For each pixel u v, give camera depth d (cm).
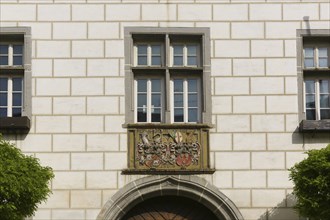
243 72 3012
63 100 2988
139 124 2959
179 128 2962
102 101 2986
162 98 3017
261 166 2962
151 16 3036
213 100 2994
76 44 3022
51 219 2917
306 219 2930
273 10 3047
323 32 3036
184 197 2992
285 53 3028
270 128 2986
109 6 3042
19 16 3031
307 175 2675
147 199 2973
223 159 2959
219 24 3038
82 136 2967
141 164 2944
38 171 2659
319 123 2947
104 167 2948
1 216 2545
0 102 3006
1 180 2478
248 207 2939
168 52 3022
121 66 3006
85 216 2920
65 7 3042
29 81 2992
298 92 3006
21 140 2959
